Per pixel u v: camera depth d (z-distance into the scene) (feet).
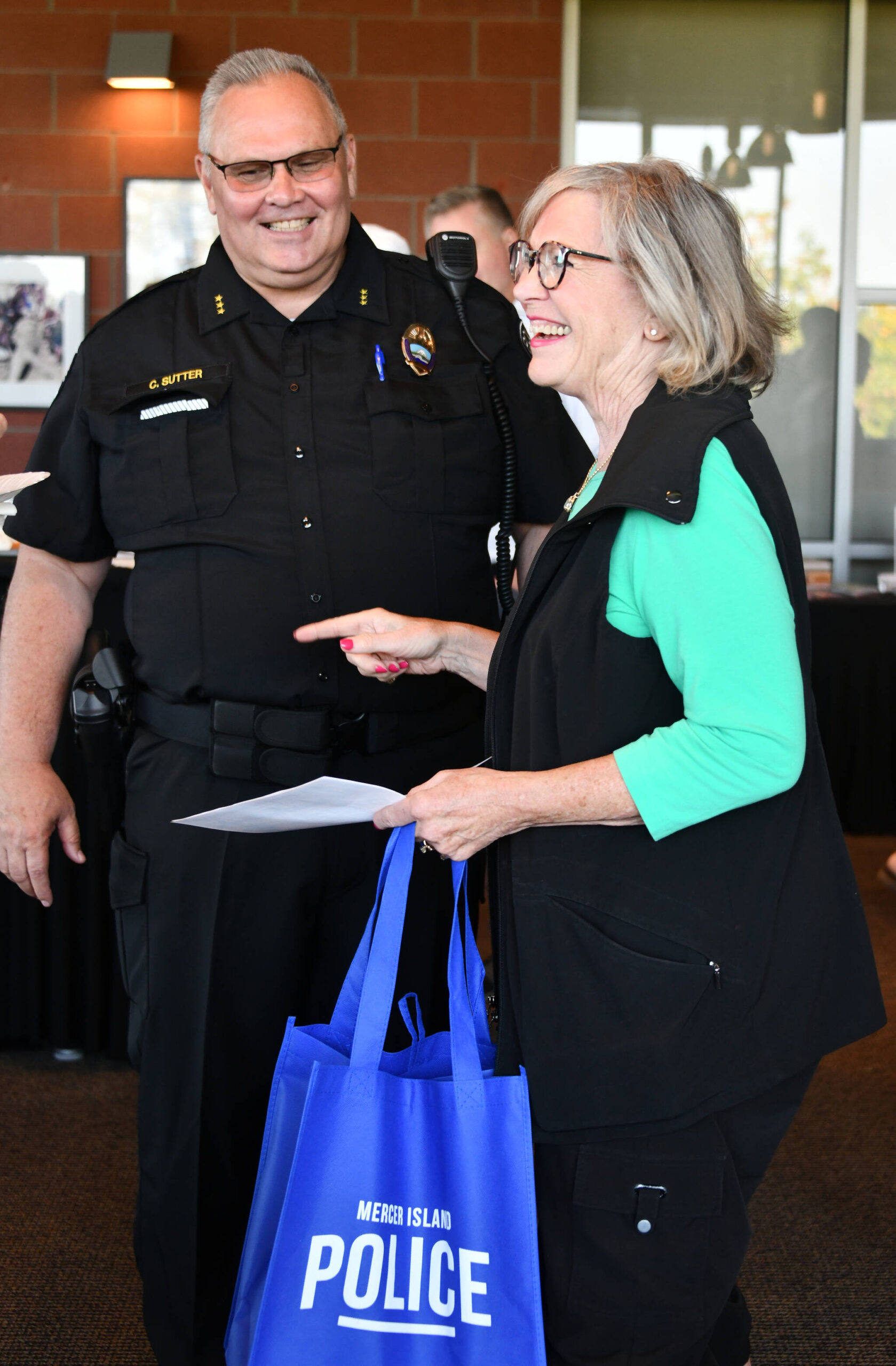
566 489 5.31
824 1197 6.97
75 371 5.12
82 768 7.98
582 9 16.47
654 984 3.33
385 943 3.57
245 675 4.76
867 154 16.88
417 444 4.91
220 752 4.73
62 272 16.37
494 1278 3.38
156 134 16.17
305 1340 3.40
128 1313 5.83
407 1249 3.44
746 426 3.43
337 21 16.08
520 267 3.72
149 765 4.95
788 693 3.19
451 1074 3.83
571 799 3.31
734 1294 4.17
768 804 3.43
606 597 3.41
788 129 16.83
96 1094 7.97
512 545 5.67
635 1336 3.47
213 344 4.94
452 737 5.12
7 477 3.28
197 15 16.01
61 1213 6.63
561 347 3.68
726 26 16.63
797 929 3.44
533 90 16.34
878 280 17.07
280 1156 3.73
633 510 3.33
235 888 4.74
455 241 5.23
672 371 3.47
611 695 3.41
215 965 4.75
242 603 4.77
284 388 4.88
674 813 3.25
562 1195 3.46
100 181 16.25
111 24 16.01
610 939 3.37
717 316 3.44
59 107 16.15
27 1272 6.13
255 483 4.82
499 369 5.17
